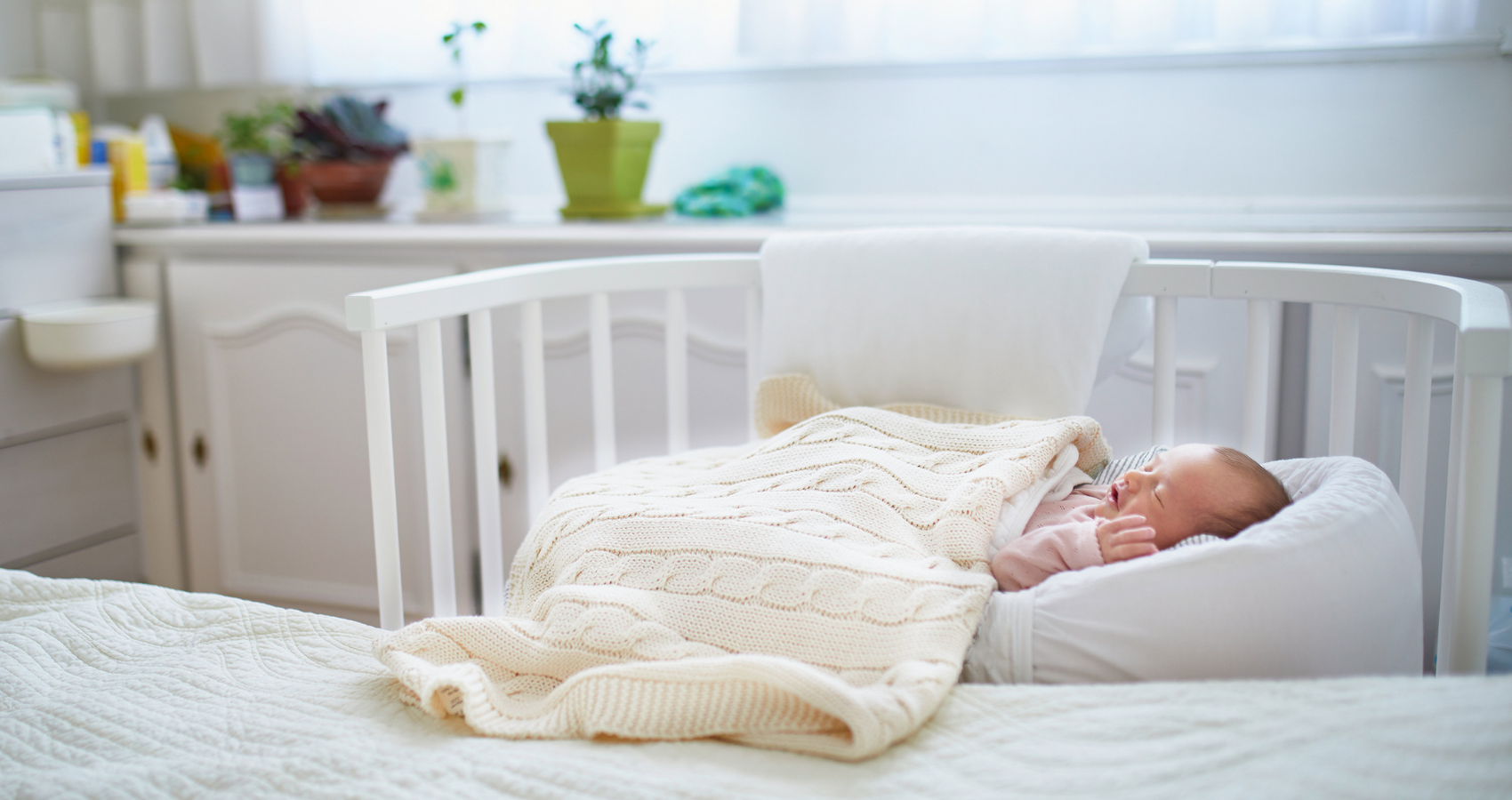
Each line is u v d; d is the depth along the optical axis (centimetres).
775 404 123
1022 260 117
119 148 197
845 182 188
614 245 164
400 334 176
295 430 188
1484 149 156
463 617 89
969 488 96
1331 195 163
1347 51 158
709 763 74
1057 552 94
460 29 187
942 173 182
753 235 156
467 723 81
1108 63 169
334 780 73
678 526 94
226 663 92
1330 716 68
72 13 227
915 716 73
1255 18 153
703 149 196
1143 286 116
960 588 85
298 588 194
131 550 202
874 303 121
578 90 178
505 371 172
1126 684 76
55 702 86
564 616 88
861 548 92
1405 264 133
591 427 172
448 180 185
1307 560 81
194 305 191
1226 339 143
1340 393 109
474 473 176
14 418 179
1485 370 77
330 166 192
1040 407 115
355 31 202
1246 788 63
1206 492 97
